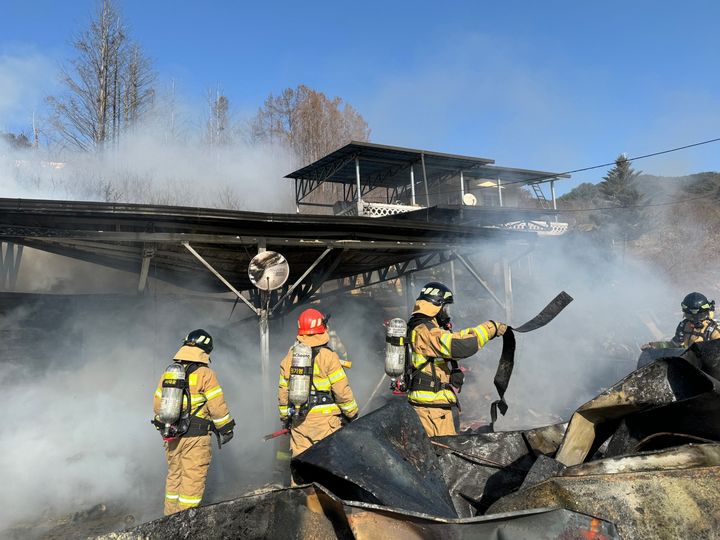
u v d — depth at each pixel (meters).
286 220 6.30
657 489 1.70
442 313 4.17
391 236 7.63
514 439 2.80
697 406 1.98
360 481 1.75
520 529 1.48
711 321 5.03
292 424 4.06
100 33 21.73
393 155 18.06
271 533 1.75
